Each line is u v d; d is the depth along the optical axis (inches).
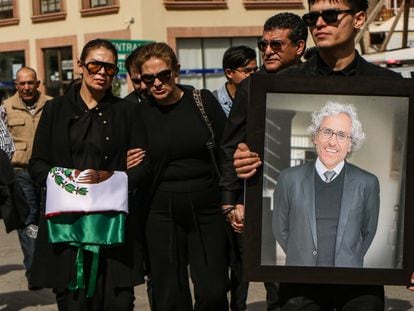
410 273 140.3
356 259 140.5
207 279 192.2
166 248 193.5
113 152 189.5
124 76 872.3
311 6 144.6
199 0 1043.9
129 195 188.9
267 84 140.4
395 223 140.4
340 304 147.2
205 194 192.9
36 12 1132.5
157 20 1027.9
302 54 213.9
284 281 141.6
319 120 140.6
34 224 304.8
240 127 160.1
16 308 281.9
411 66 400.2
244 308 248.4
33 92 319.9
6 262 370.0
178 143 190.5
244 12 1070.4
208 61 1066.1
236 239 196.1
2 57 1184.8
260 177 142.0
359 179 140.3
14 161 310.5
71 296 188.4
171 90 190.9
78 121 188.2
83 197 181.8
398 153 139.9
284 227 142.2
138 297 293.1
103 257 186.4
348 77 138.9
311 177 141.2
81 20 1077.8
